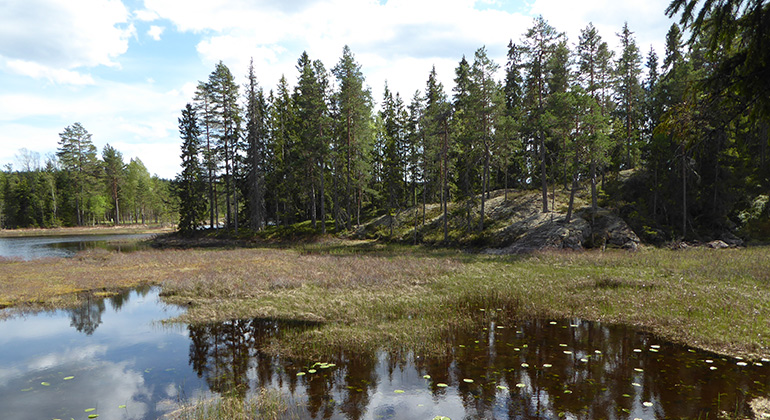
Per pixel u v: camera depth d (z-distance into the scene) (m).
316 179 44.69
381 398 6.41
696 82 7.61
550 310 11.78
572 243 28.69
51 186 77.62
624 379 6.98
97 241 49.50
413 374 7.40
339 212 46.41
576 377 7.12
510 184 50.50
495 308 12.27
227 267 22.36
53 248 39.81
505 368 7.60
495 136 36.47
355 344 9.13
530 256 25.20
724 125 7.85
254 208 46.72
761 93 6.31
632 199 35.41
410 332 9.88
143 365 8.23
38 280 18.75
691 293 12.47
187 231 49.59
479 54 36.12
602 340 9.19
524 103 38.56
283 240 42.69
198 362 8.35
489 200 42.16
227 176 47.81
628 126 37.94
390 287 15.70
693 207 32.66
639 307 11.55
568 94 31.03
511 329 10.19
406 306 12.55
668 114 8.52
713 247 27.58
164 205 90.12
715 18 6.61
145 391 6.94
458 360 8.07
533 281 16.03
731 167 30.86
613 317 10.98
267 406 6.14
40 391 7.00
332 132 44.34
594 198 32.03
